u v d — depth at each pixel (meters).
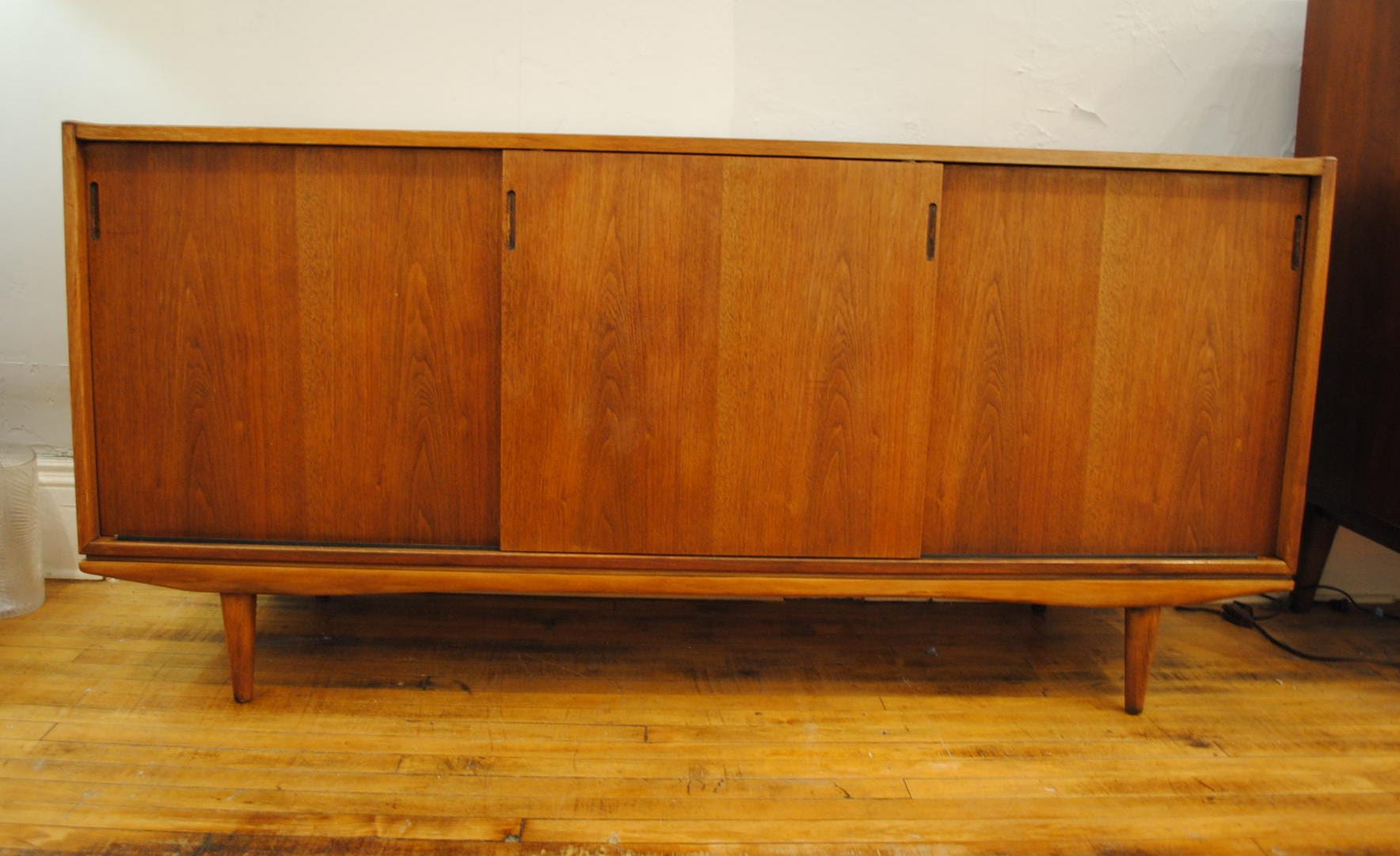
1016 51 1.69
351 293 1.24
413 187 1.22
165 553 1.27
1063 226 1.24
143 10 1.64
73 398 1.23
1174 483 1.30
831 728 1.32
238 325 1.24
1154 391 1.28
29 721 1.26
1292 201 1.25
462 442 1.27
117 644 1.51
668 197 1.21
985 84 1.70
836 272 1.22
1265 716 1.37
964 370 1.26
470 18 1.65
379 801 1.10
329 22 1.65
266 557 1.27
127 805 1.08
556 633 1.63
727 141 1.20
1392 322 1.44
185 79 1.66
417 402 1.26
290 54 1.66
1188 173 1.24
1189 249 1.25
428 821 1.07
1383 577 1.84
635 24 1.66
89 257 1.23
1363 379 1.52
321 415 1.26
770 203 1.21
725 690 1.43
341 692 1.38
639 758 1.22
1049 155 1.21
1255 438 1.29
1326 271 1.25
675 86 1.68
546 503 1.27
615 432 1.25
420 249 1.23
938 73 1.69
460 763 1.20
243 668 1.32
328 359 1.25
